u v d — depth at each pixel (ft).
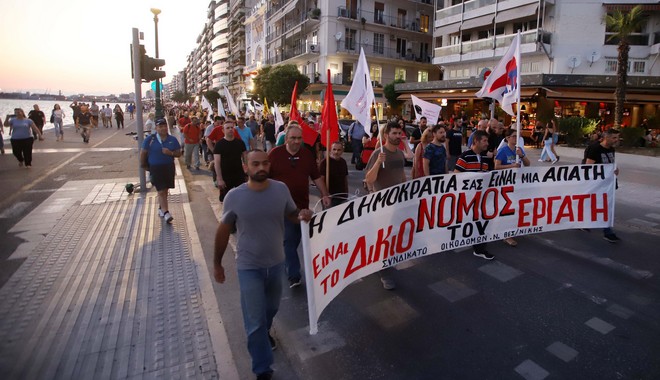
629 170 46.78
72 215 23.21
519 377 10.35
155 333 11.78
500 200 17.12
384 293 14.87
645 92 76.89
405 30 139.13
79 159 45.93
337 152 17.07
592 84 77.25
